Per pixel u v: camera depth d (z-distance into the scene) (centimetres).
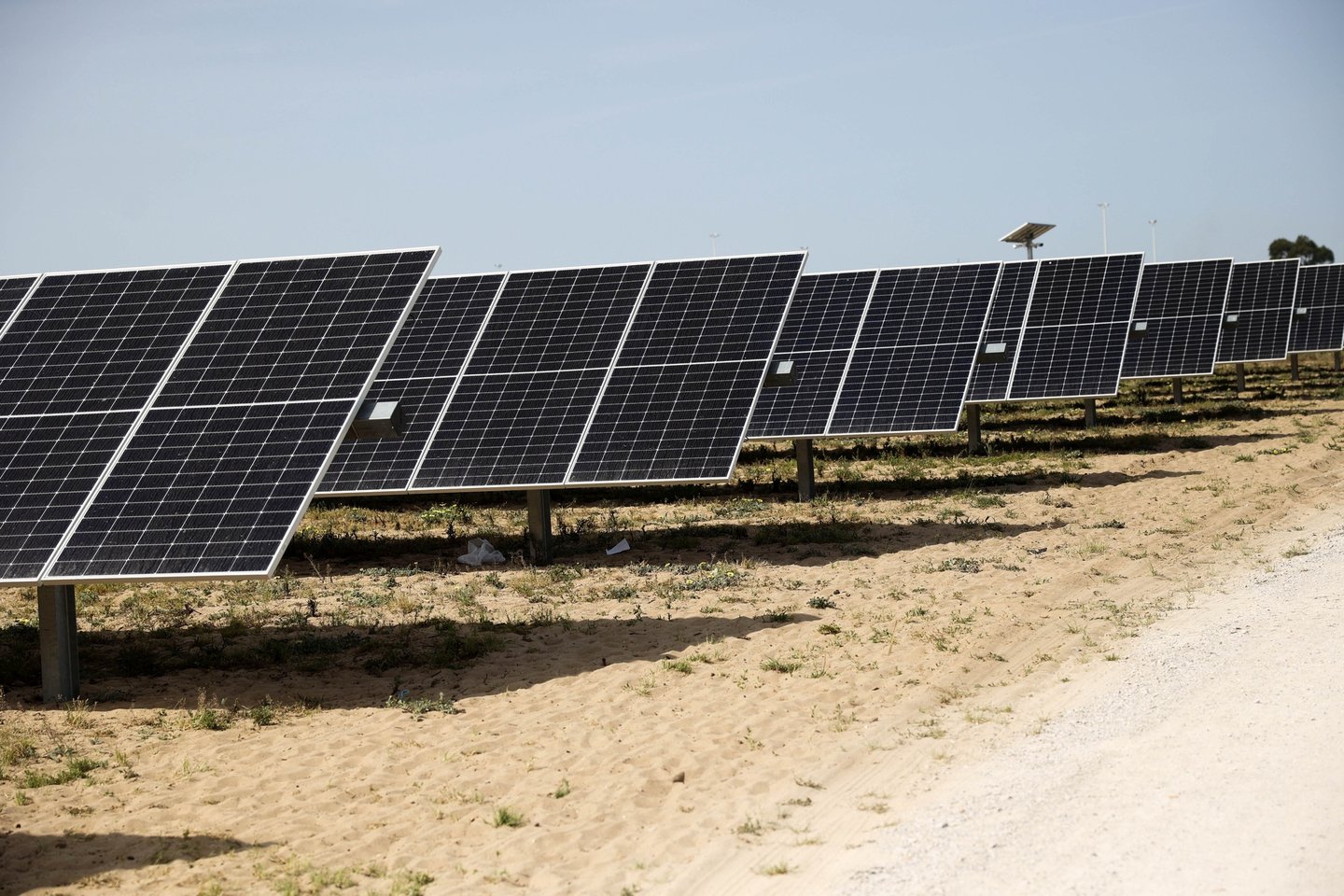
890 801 1075
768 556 2345
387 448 2353
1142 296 4950
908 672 1504
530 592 2091
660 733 1316
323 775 1226
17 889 949
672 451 2166
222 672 1655
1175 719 1213
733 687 1479
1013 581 2008
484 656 1678
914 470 3394
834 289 3491
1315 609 1620
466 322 2614
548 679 1562
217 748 1323
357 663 1686
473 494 3462
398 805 1131
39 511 1487
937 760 1180
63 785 1210
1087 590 1925
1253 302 5850
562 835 1037
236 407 1596
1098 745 1162
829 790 1118
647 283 2566
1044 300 4131
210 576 1384
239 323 1747
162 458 1537
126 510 1474
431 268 1783
